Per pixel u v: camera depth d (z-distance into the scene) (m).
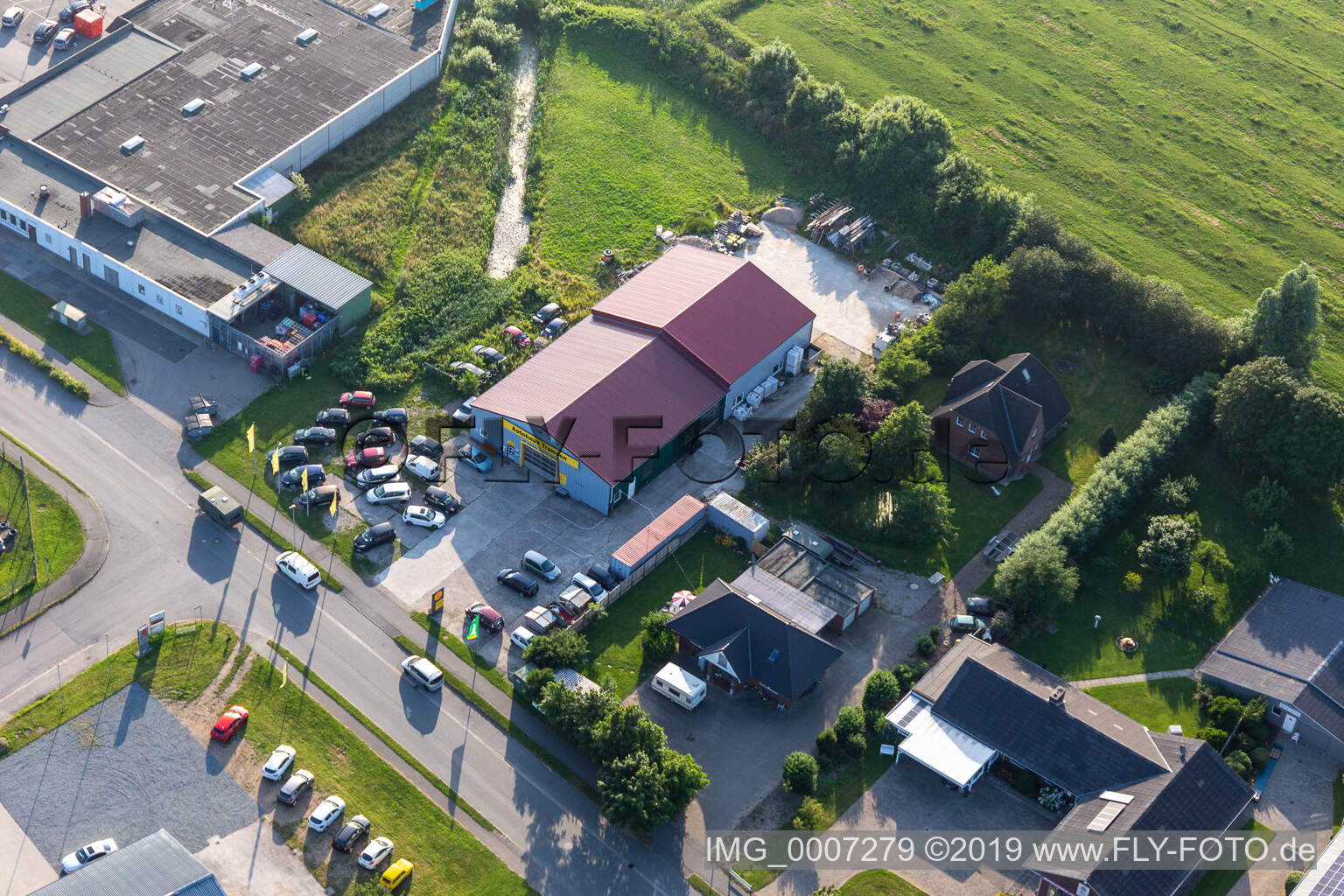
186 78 171.75
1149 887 99.19
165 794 104.88
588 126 181.75
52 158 159.88
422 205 165.38
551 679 112.31
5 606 118.06
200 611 119.25
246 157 161.25
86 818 102.94
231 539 126.06
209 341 146.00
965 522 133.38
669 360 139.38
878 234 169.88
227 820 103.56
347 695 113.50
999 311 153.75
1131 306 152.12
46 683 112.06
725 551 129.00
